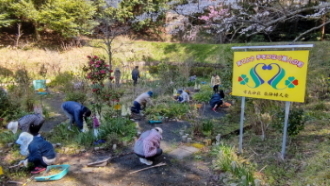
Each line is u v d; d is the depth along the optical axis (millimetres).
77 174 3541
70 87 10328
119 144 4676
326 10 4238
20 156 4102
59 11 16453
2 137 4930
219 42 19172
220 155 3801
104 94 5688
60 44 18734
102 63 5477
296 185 2947
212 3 8320
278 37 16062
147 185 3271
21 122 3947
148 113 7039
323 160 3408
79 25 17656
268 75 3621
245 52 3879
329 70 7801
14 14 16703
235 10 7777
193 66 16266
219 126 5797
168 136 5270
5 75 12148
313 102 6645
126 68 16859
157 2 18094
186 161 4004
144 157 3801
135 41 21141
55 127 5656
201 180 3377
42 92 10156
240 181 3129
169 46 20141
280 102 5719
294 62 3346
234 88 4102
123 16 19672
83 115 5188
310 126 5008
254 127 5164
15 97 7160
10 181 3303
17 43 16469
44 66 14062
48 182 3303
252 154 3941
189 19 13531
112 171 3652
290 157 3730
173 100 8664
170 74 10789
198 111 7285
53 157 3688
